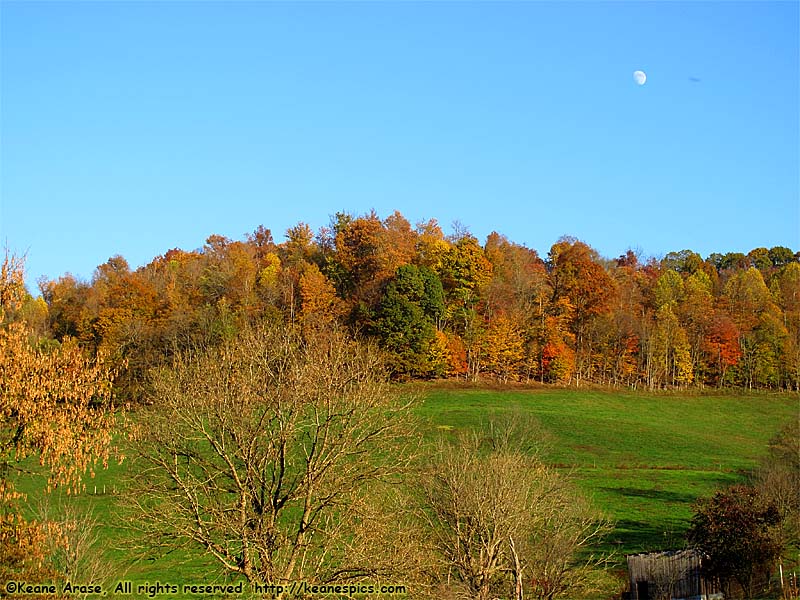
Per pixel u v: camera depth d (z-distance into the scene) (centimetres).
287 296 9881
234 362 2778
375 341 9131
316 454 2633
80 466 2509
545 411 9075
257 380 2647
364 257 11169
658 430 8731
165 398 2638
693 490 6262
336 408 2666
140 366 5978
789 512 4212
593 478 6575
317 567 2530
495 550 3153
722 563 3962
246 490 2505
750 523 3944
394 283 10144
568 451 7575
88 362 2673
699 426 9300
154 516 2481
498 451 4038
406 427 2872
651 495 6075
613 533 5041
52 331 9181
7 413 2420
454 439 5984
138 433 2583
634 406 10062
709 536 4016
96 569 2717
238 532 2397
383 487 2844
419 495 3244
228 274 10431
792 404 10762
